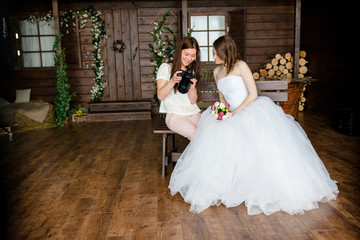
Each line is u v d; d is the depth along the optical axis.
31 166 3.63
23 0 6.92
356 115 4.63
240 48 7.33
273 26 7.42
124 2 7.11
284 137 2.51
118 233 2.11
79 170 3.46
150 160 3.78
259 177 2.41
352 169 3.24
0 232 1.50
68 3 7.04
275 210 2.35
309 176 2.46
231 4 7.27
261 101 2.70
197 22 7.37
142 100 7.27
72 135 5.29
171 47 7.24
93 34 7.13
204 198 2.44
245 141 2.49
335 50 6.47
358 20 5.66
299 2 6.36
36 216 2.38
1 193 1.60
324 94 6.99
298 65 6.52
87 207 2.52
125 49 7.29
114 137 5.08
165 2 7.16
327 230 2.07
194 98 2.96
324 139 4.54
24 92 6.78
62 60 6.26
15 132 5.58
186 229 2.14
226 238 2.02
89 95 7.39
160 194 2.76
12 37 6.90
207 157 2.52
